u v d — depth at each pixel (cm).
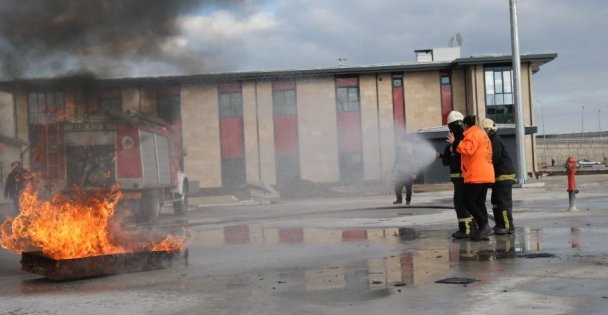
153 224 1460
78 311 498
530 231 916
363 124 3959
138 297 544
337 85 3959
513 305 457
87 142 1580
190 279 625
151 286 593
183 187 2034
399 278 584
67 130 1573
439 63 3984
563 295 482
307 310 471
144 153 1631
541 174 4259
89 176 1571
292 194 3400
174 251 710
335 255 762
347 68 3912
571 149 8231
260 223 1372
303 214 1569
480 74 3922
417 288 534
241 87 3841
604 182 2881
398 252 764
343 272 632
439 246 804
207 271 673
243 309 483
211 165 3819
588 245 743
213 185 3812
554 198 1684
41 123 1563
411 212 1477
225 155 3828
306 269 661
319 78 3922
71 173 1573
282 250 838
